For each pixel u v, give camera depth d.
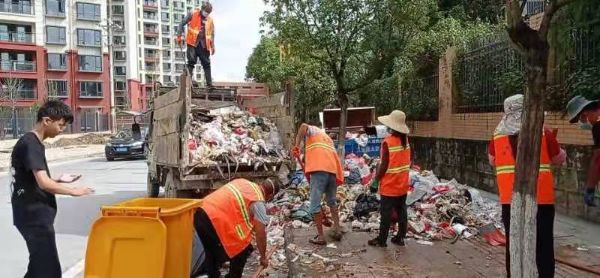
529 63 3.41
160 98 9.78
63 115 4.28
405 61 14.34
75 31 59.81
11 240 7.74
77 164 22.47
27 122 45.53
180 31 13.27
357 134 13.81
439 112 14.05
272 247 6.85
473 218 7.91
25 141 4.16
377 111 18.67
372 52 12.24
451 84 13.12
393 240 6.76
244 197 4.79
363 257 6.12
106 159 25.27
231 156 8.55
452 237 7.14
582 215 7.99
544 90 3.42
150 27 114.69
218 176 8.40
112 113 51.09
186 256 3.85
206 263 4.81
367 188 9.23
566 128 8.37
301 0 11.61
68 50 59.22
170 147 8.81
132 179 16.31
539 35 3.38
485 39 11.59
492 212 8.47
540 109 3.44
